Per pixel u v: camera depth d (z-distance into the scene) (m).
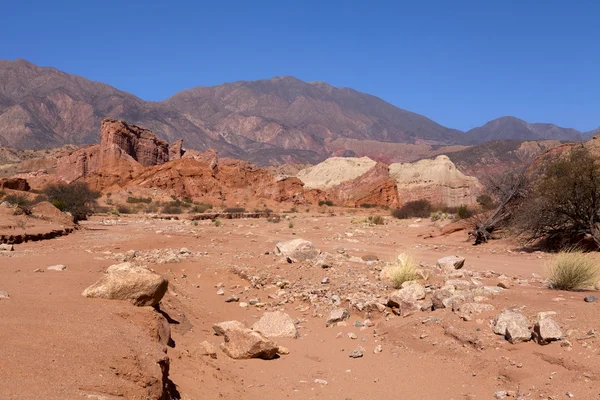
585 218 23.12
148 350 6.23
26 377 4.64
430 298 11.46
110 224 39.84
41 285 9.57
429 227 37.16
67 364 5.14
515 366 7.54
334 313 11.83
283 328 10.99
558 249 23.70
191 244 25.14
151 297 8.59
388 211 91.56
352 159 141.38
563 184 23.20
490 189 30.89
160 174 87.88
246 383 7.89
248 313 13.12
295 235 31.91
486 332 8.80
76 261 15.15
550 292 11.30
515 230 26.25
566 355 7.42
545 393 6.70
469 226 31.02
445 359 8.39
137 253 20.17
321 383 8.01
